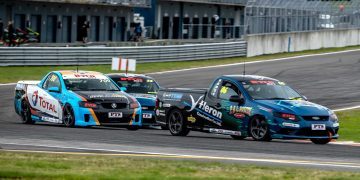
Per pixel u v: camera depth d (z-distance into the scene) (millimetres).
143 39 164875
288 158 35875
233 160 34125
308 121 44719
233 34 169500
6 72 98812
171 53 121000
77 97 53656
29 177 26578
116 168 29547
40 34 146375
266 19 144500
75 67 107062
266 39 141625
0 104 74062
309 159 35719
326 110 45812
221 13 190250
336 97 81125
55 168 29266
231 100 46969
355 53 142875
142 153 36469
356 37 164875
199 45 125625
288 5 149375
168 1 174750
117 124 53656
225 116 47438
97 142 41719
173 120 50312
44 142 40875
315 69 111750
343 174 29156
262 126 45594
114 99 53875
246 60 128125
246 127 46281
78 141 41938
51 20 149000
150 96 59125
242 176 28016
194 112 49125
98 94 54219
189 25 172375
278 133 44906
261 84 47781
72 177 26516
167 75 102875
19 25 142250
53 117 55375
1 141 40781
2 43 127938
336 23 160500
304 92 85812
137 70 107312
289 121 44688
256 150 39438
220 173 28797
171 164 31125
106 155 34656
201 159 34219
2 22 135875
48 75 57312
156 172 28578
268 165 32469
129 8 168250
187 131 49812
